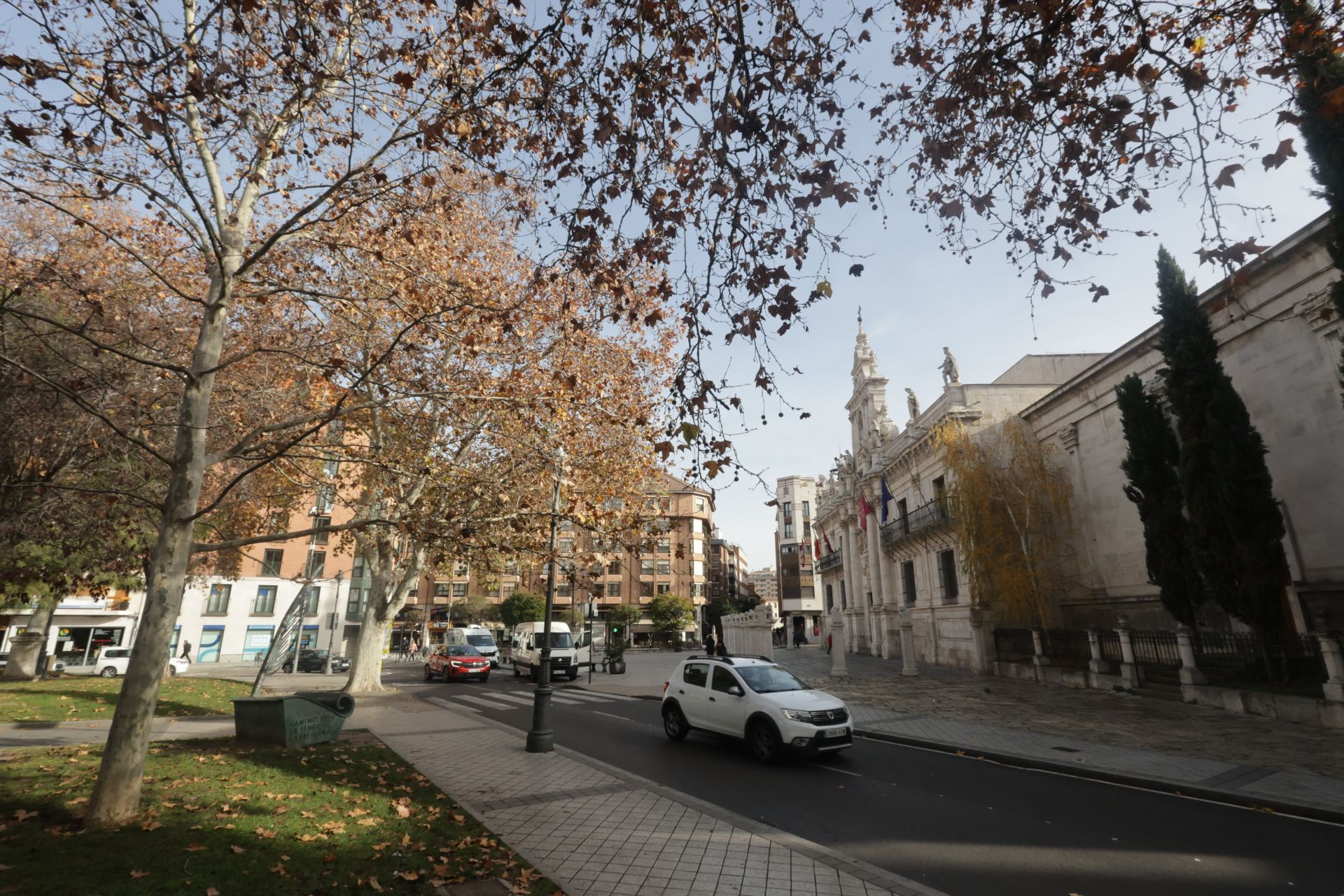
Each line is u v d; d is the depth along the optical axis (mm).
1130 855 6023
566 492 12234
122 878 4578
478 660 27391
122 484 12047
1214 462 14547
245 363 12016
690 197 5926
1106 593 21406
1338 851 6094
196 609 44281
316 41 6594
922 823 6938
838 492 48281
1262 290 15469
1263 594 13844
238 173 8430
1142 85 4969
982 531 22547
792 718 9711
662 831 6359
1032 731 12164
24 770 7656
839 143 5328
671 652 57781
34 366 9961
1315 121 11969
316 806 6688
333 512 38312
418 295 9281
